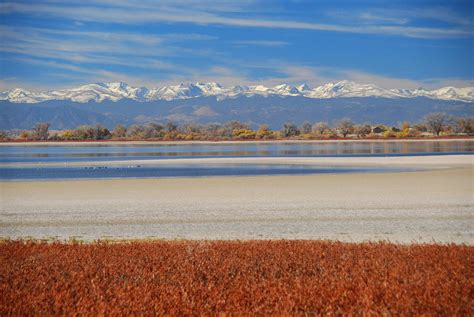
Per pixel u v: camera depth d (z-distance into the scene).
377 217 25.91
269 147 132.62
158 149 128.00
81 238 21.33
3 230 23.50
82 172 60.03
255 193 37.03
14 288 11.06
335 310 9.22
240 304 9.66
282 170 58.84
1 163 77.69
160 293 10.42
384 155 86.56
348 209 28.75
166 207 30.53
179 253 15.00
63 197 36.00
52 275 12.30
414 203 30.81
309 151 106.50
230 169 61.31
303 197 34.44
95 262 13.80
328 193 36.50
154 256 14.54
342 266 12.68
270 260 13.73
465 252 14.57
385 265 12.70
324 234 21.56
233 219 25.97
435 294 9.95
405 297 9.62
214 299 9.88
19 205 31.94
